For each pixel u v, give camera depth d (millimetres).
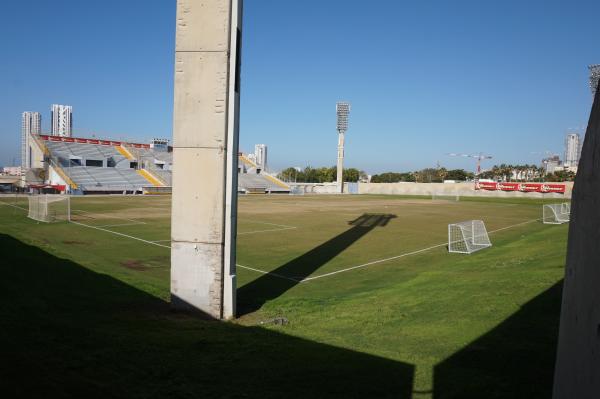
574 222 3867
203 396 5203
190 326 8844
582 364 3361
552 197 71188
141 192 70625
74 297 10062
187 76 9875
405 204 55781
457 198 65250
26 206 37969
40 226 26141
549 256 14289
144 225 27812
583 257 3494
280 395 5316
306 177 138375
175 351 6879
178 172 10141
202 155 10023
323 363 6516
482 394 5254
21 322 7102
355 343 7633
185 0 9711
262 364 6445
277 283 14133
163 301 11000
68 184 65438
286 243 22469
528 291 9883
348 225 30781
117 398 4805
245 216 36531
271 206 48719
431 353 6902
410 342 7594
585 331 3320
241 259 18109
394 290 12336
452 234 26172
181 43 9797
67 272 12602
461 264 15828
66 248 18828
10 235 19641
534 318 8062
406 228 29422
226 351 7062
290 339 7992
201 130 9961
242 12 10148
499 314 8547
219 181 9992
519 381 5586
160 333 7980
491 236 25812
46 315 7984
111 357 6152
